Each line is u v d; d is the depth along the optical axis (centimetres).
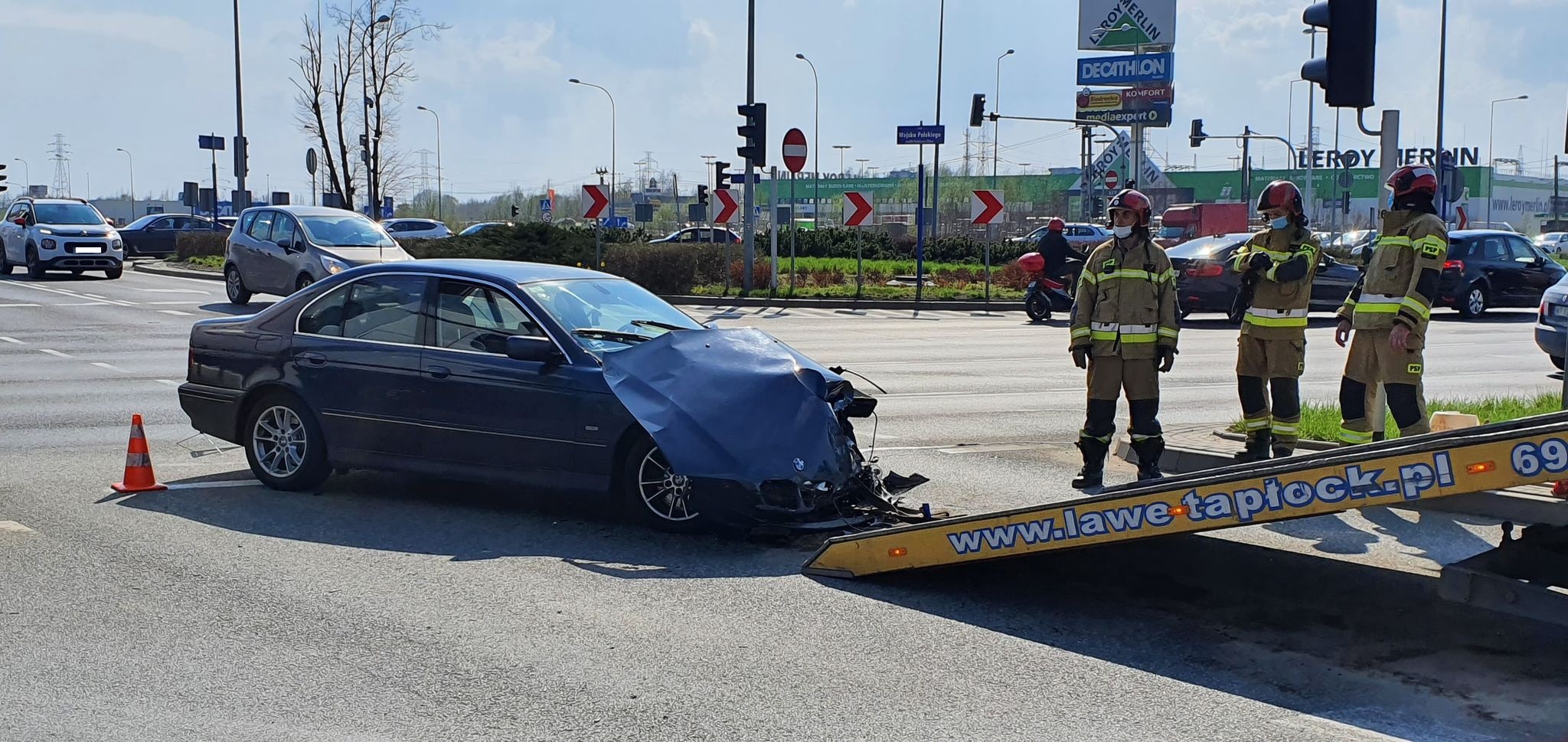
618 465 767
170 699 499
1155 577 689
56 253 3058
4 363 1608
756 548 742
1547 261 2583
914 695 513
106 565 687
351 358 837
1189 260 2327
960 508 838
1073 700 510
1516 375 1558
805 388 763
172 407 1256
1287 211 836
